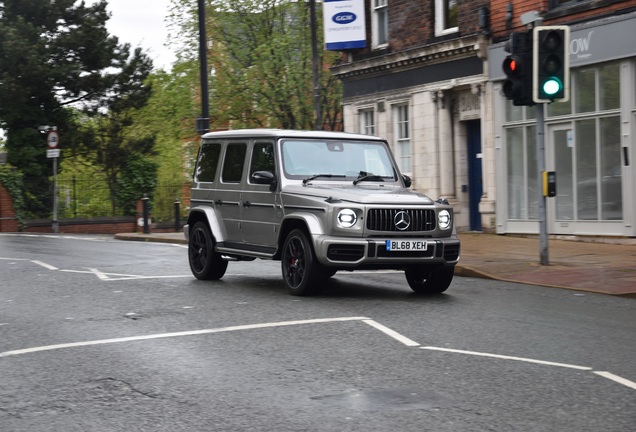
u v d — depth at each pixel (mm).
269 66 33062
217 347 8375
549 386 6734
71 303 11594
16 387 6977
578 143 19828
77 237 28656
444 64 23875
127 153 39719
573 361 7629
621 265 14695
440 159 24422
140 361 7824
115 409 6246
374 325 9445
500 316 10086
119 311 10781
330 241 11328
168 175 45094
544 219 14875
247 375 7203
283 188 12352
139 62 40156
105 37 39188
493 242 20234
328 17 26984
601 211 19312
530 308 10734
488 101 22484
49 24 39281
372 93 27031
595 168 19438
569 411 6031
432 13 24516
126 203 38469
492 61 22172
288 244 12039
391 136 26312
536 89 14266
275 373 7258
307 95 34031
